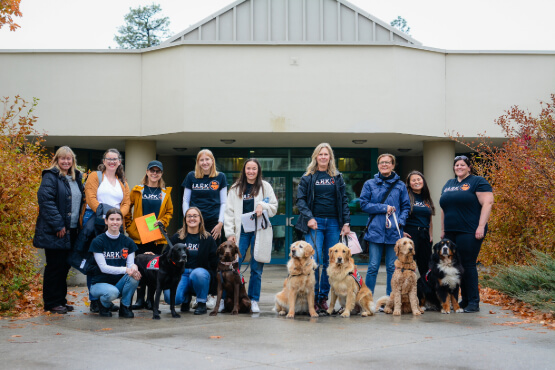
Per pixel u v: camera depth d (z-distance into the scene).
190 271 6.79
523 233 9.00
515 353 4.51
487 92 13.46
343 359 4.29
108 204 6.58
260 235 6.76
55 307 6.48
